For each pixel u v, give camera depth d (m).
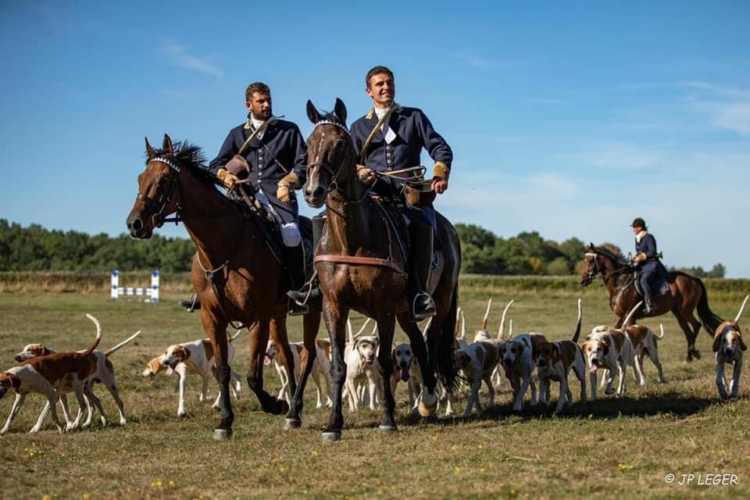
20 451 7.84
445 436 7.99
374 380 11.22
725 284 37.34
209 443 8.12
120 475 6.79
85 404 10.43
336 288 7.79
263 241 8.45
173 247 81.69
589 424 8.48
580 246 94.19
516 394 10.61
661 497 5.51
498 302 34.59
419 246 8.30
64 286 42.28
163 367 11.30
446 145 8.41
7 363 14.98
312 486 6.20
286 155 9.05
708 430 7.86
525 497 5.61
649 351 13.30
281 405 9.22
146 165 8.00
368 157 8.62
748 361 14.86
